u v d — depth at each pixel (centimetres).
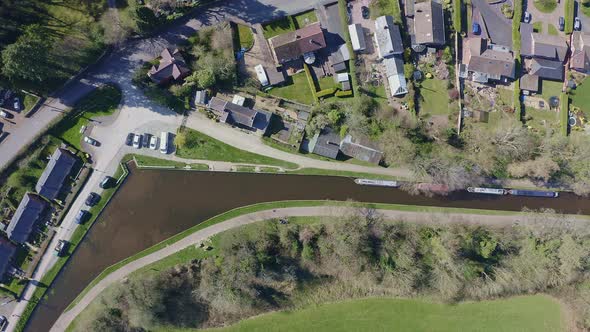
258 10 8412
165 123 8338
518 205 8869
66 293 8306
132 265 8338
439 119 8681
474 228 8606
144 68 8175
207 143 8412
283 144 8462
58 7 8044
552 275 8638
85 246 8338
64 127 8212
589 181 8488
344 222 8212
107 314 8050
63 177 8112
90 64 8144
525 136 8381
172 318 8406
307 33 8081
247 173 8500
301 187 8562
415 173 8456
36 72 7494
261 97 8444
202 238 8425
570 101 8944
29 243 8200
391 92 8544
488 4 8838
